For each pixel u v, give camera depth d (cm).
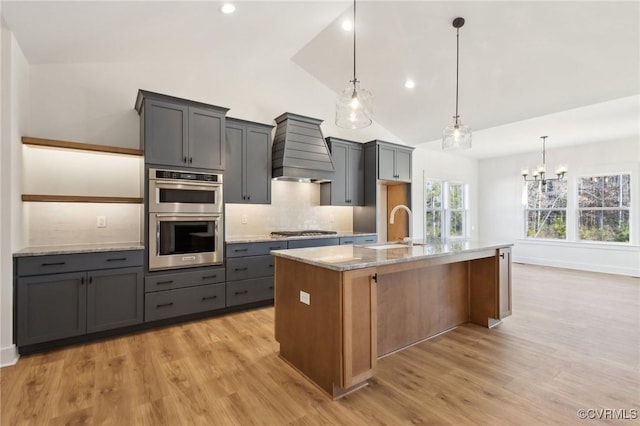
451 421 181
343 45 408
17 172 267
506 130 544
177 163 334
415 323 292
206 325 335
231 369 241
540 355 263
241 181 404
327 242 448
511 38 334
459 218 775
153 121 322
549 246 696
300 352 236
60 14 238
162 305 323
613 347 277
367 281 215
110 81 349
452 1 307
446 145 326
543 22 305
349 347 202
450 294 327
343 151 510
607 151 619
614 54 323
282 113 471
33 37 264
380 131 584
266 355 264
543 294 456
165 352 269
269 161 429
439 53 382
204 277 349
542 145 653
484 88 426
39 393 207
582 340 293
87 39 285
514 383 220
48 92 318
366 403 199
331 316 207
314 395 208
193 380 224
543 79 383
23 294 257
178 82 391
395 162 548
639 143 581
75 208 327
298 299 239
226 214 424
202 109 352
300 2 304
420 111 518
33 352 266
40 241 310
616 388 213
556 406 194
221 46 366
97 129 341
